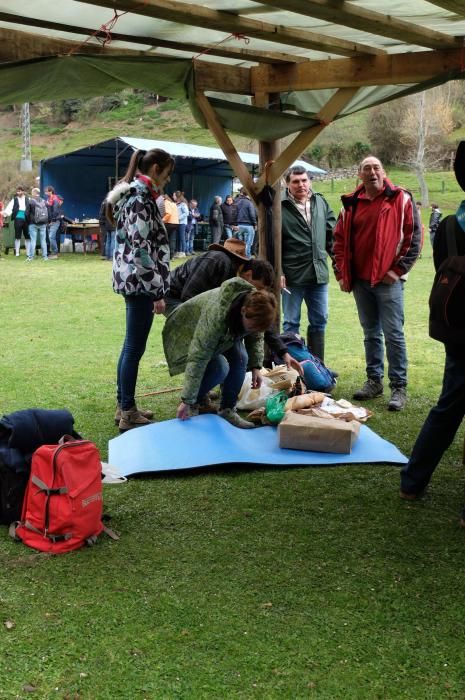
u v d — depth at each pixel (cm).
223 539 338
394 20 415
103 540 336
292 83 554
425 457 376
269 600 285
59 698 229
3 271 1531
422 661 249
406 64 506
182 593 290
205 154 2202
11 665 244
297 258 595
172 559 318
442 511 373
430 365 700
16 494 342
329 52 501
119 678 238
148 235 454
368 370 582
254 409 522
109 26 416
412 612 278
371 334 574
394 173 4466
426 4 380
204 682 237
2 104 442
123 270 459
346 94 540
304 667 245
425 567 313
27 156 3294
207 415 477
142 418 493
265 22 424
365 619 273
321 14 378
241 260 491
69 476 323
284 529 349
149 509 371
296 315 609
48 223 1855
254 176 2347
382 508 376
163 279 465
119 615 274
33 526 330
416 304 1124
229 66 553
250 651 253
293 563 316
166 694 231
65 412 362
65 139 5025
